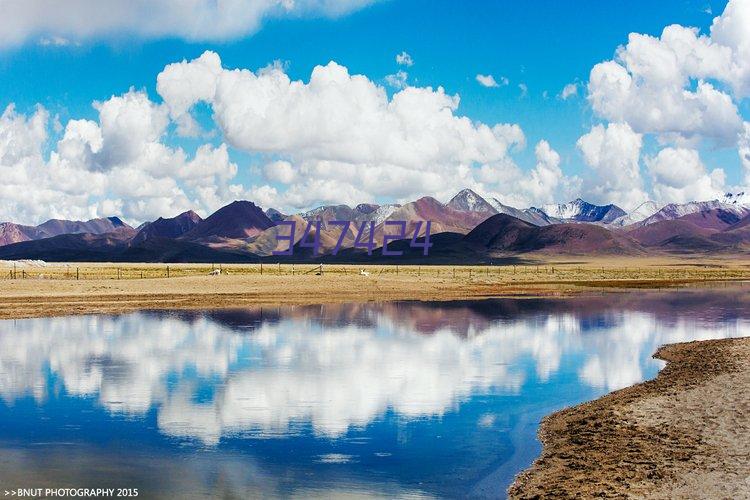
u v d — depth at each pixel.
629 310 75.06
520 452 23.08
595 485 18.80
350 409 29.19
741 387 29.88
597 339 50.72
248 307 75.19
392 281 118.25
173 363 39.66
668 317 67.19
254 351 44.16
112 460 22.45
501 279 147.25
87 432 25.66
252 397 31.23
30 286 87.12
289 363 39.88
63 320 59.84
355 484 20.47
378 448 23.86
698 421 24.86
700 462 20.33
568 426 25.77
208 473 21.38
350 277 118.69
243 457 22.86
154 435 25.31
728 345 43.94
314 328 56.28
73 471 21.39
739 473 19.17
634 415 26.27
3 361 39.91
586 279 156.50
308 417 27.91
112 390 32.53
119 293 85.12
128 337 49.91
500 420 27.33
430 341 49.12
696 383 31.70
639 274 190.88
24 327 55.03
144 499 19.17
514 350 45.25
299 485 20.28
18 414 28.20
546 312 72.25
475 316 67.38
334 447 24.00
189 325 57.47
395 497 19.39
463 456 22.80
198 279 103.75
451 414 28.28
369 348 45.69
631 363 40.28
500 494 19.42
